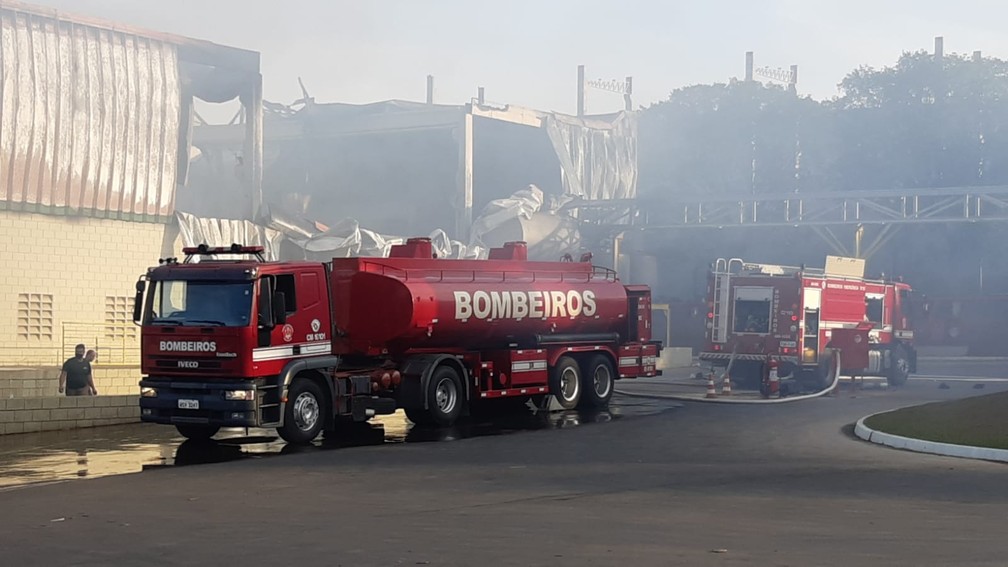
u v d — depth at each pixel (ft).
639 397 91.71
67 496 38.01
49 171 120.98
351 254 151.23
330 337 61.67
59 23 123.24
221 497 37.50
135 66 129.80
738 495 37.65
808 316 100.89
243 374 56.80
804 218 178.91
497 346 75.00
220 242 138.62
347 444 58.13
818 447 55.72
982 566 24.70
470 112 181.37
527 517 32.53
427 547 27.27
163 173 132.26
